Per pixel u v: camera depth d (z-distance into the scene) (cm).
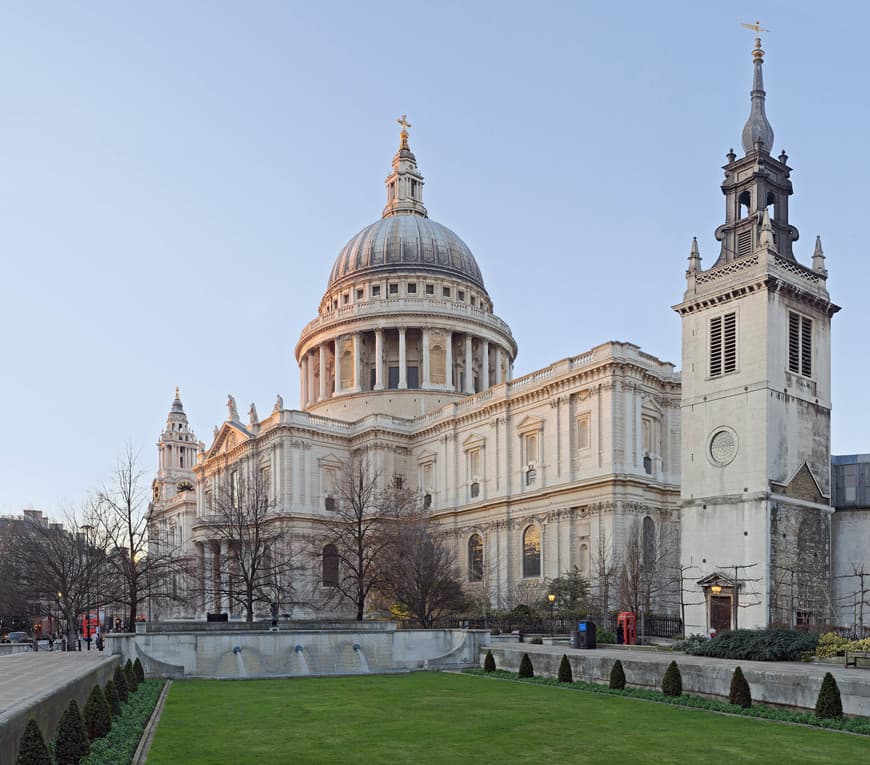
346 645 5156
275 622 6731
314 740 2731
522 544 8962
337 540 8931
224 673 4872
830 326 5944
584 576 8006
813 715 3017
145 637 4794
